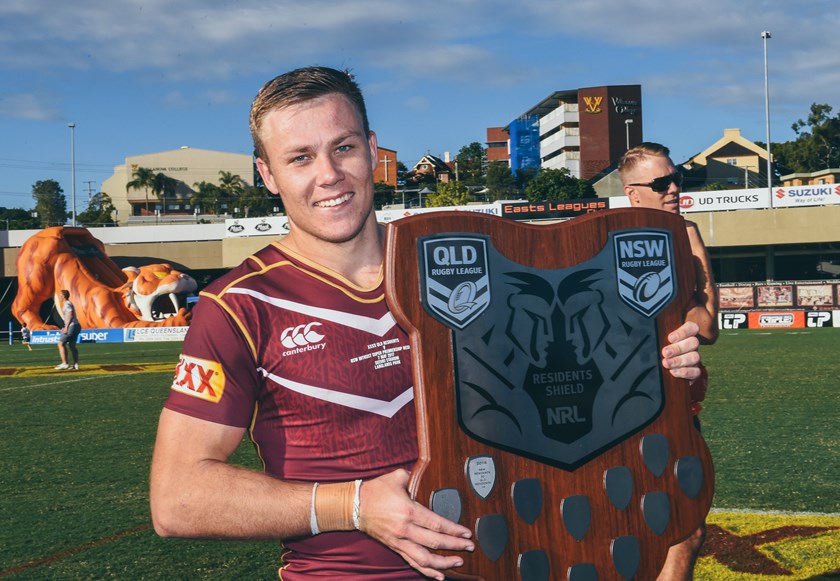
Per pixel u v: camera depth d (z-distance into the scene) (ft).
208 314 5.22
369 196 5.53
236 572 13.91
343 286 5.34
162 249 155.53
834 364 48.14
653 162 10.95
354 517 4.81
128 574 13.93
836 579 12.57
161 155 328.29
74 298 111.04
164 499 5.04
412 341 4.73
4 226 287.89
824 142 257.55
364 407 5.21
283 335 5.22
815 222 138.92
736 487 18.80
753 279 168.55
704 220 142.92
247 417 5.24
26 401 39.75
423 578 5.24
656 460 5.03
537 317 4.89
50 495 19.86
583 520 4.83
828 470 20.40
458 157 393.50
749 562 13.51
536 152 322.96
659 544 5.00
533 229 4.97
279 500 4.91
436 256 4.75
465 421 4.70
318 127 5.26
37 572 14.12
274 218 151.33
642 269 5.16
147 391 43.24
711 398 34.78
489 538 4.66
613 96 271.90
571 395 4.90
